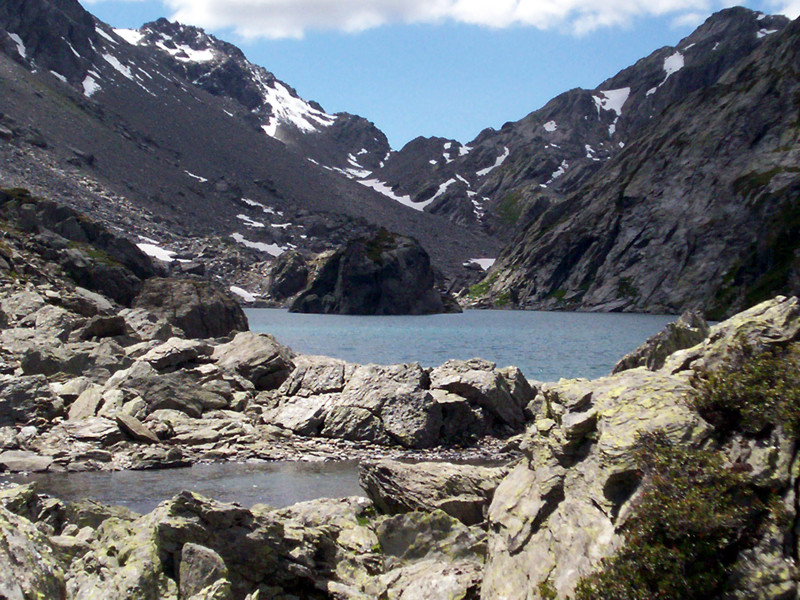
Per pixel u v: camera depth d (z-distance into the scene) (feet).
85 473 100.32
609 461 43.88
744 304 615.16
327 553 57.82
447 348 350.02
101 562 48.01
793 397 40.68
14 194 306.35
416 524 62.54
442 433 125.18
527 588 43.37
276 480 97.45
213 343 183.21
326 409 128.98
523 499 49.67
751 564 36.29
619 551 39.24
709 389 44.62
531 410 136.46
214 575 46.65
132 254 318.04
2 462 101.40
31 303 195.31
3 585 29.89
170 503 52.21
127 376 135.44
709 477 39.70
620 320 606.96
